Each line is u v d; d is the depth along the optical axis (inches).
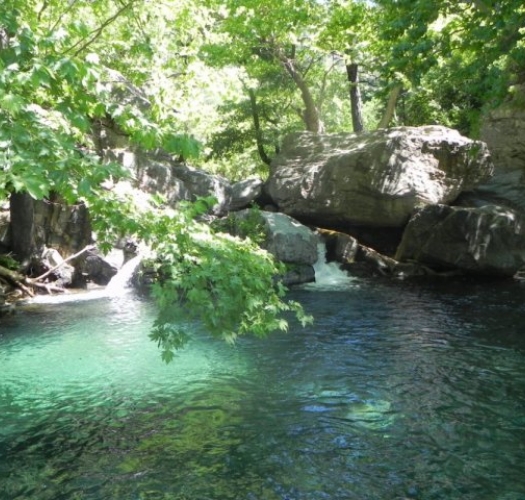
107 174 163.6
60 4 523.5
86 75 170.7
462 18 589.6
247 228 706.8
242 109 1257.4
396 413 296.7
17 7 233.5
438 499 216.8
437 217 715.4
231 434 273.9
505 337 434.3
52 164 157.2
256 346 423.2
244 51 1008.9
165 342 180.9
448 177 757.9
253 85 847.1
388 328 469.4
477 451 254.1
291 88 1232.2
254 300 191.5
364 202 764.0
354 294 614.9
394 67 541.6
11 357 406.9
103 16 549.6
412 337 440.8
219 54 917.2
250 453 254.4
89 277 690.2
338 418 291.1
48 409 309.4
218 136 1309.1
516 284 655.1
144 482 230.7
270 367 375.6
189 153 185.3
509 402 307.9
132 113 182.1
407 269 728.3
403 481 229.8
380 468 240.1
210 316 179.5
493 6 481.1
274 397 322.3
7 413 304.2
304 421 288.2
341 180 773.9
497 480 229.9
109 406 312.3
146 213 196.5
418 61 554.9
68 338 455.5
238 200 866.1
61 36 174.9
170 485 227.9
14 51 169.3
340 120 1640.0
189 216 199.3
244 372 366.0
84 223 713.6
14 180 134.7
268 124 1359.5
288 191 811.4
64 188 162.4
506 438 266.1
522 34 494.3
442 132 776.3
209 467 241.9
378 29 869.8
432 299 580.4
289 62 1092.5
